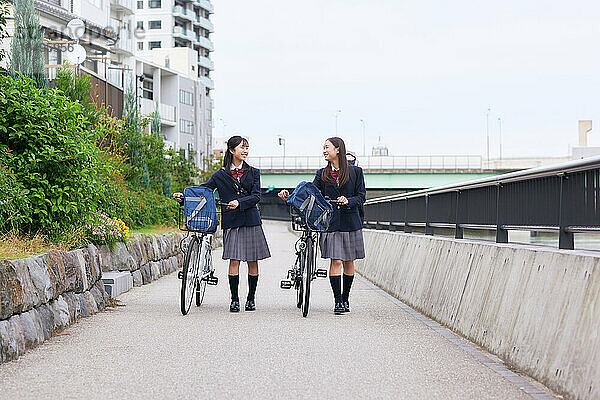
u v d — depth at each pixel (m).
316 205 9.48
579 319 5.32
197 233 10.05
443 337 7.97
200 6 105.44
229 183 9.88
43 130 10.01
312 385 5.67
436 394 5.41
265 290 12.96
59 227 10.04
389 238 14.40
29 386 5.57
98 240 12.27
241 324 8.77
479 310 7.65
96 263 10.18
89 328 8.38
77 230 10.24
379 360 6.67
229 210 9.88
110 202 14.15
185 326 8.57
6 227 9.08
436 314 9.27
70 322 8.58
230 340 7.64
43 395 5.29
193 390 5.47
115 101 28.59
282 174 64.69
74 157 10.16
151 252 15.23
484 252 8.03
